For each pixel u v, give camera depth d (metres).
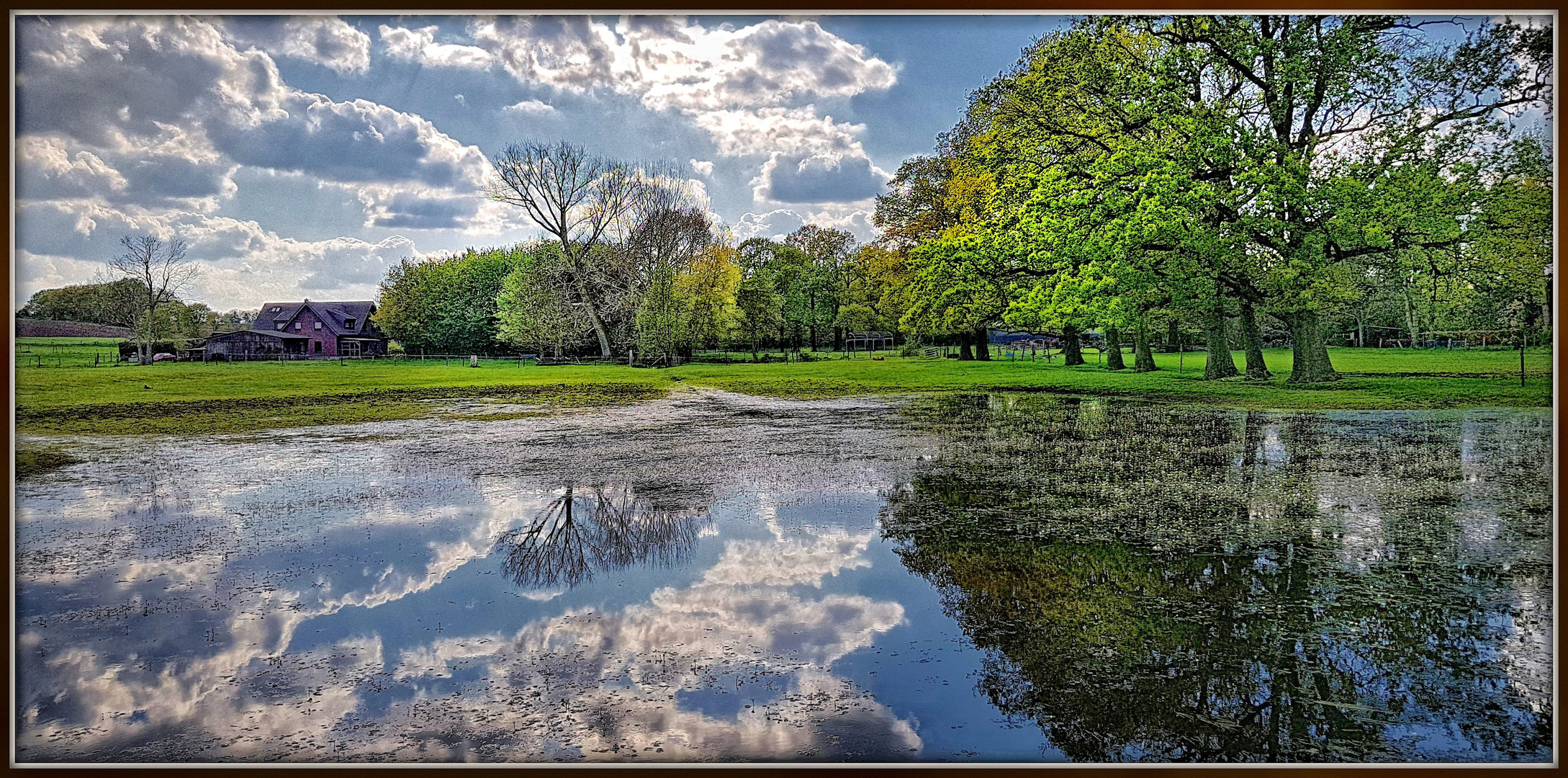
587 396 24.61
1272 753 4.38
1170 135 20.78
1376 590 6.53
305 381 29.38
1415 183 17.81
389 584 7.26
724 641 5.93
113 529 9.09
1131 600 6.42
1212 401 20.09
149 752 4.62
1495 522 8.50
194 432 16.97
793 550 7.99
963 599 6.56
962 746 4.48
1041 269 27.48
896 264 42.72
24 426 17.78
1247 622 5.96
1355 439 14.02
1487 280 19.12
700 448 14.20
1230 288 21.48
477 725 4.84
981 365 37.88
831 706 4.96
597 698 5.14
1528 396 18.72
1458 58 17.77
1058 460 12.40
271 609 6.68
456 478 11.71
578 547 8.29
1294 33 19.56
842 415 19.12
